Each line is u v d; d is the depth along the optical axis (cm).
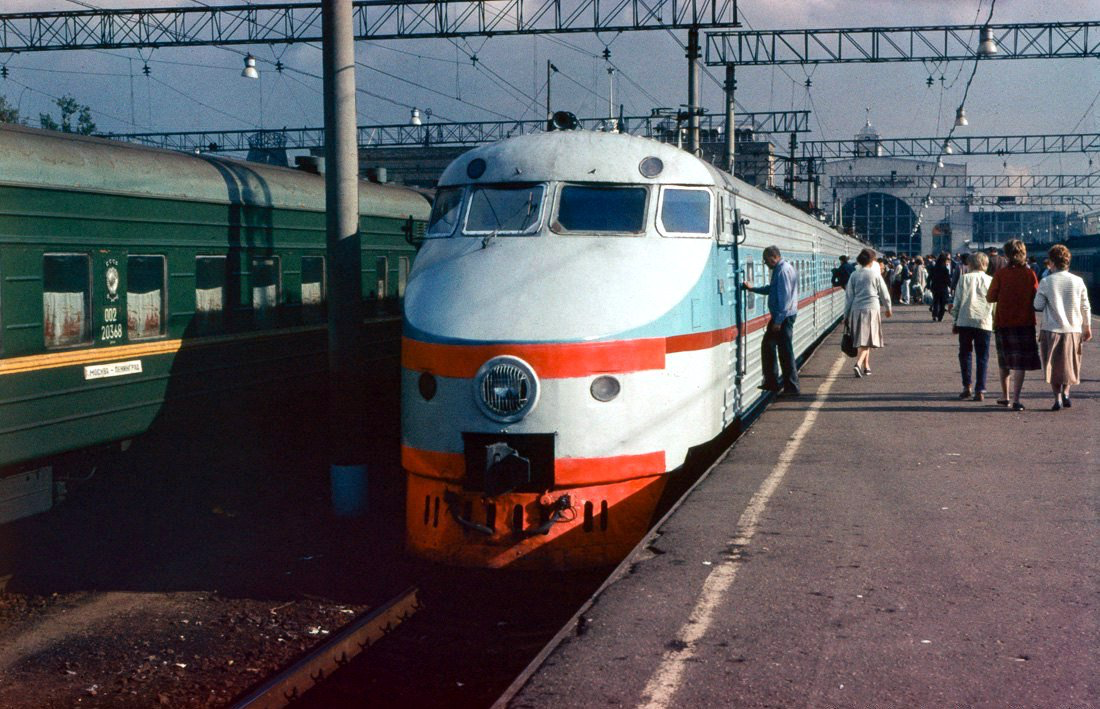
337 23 1020
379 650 690
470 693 626
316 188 1327
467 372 770
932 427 1066
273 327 1225
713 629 496
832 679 434
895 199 9225
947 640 477
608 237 850
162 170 1042
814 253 2123
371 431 1418
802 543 642
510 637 720
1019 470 848
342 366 1041
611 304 791
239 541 980
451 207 894
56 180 907
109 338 973
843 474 841
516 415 761
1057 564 591
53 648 706
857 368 1523
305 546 962
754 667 449
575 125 975
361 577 865
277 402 1246
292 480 1240
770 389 1256
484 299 793
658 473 802
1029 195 7344
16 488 905
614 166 879
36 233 889
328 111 1029
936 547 629
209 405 1114
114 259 977
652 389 796
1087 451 926
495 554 776
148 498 1120
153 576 875
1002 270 1179
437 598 794
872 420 1116
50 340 910
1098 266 4481
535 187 870
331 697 613
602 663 456
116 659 685
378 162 5066
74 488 1008
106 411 967
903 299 4109
